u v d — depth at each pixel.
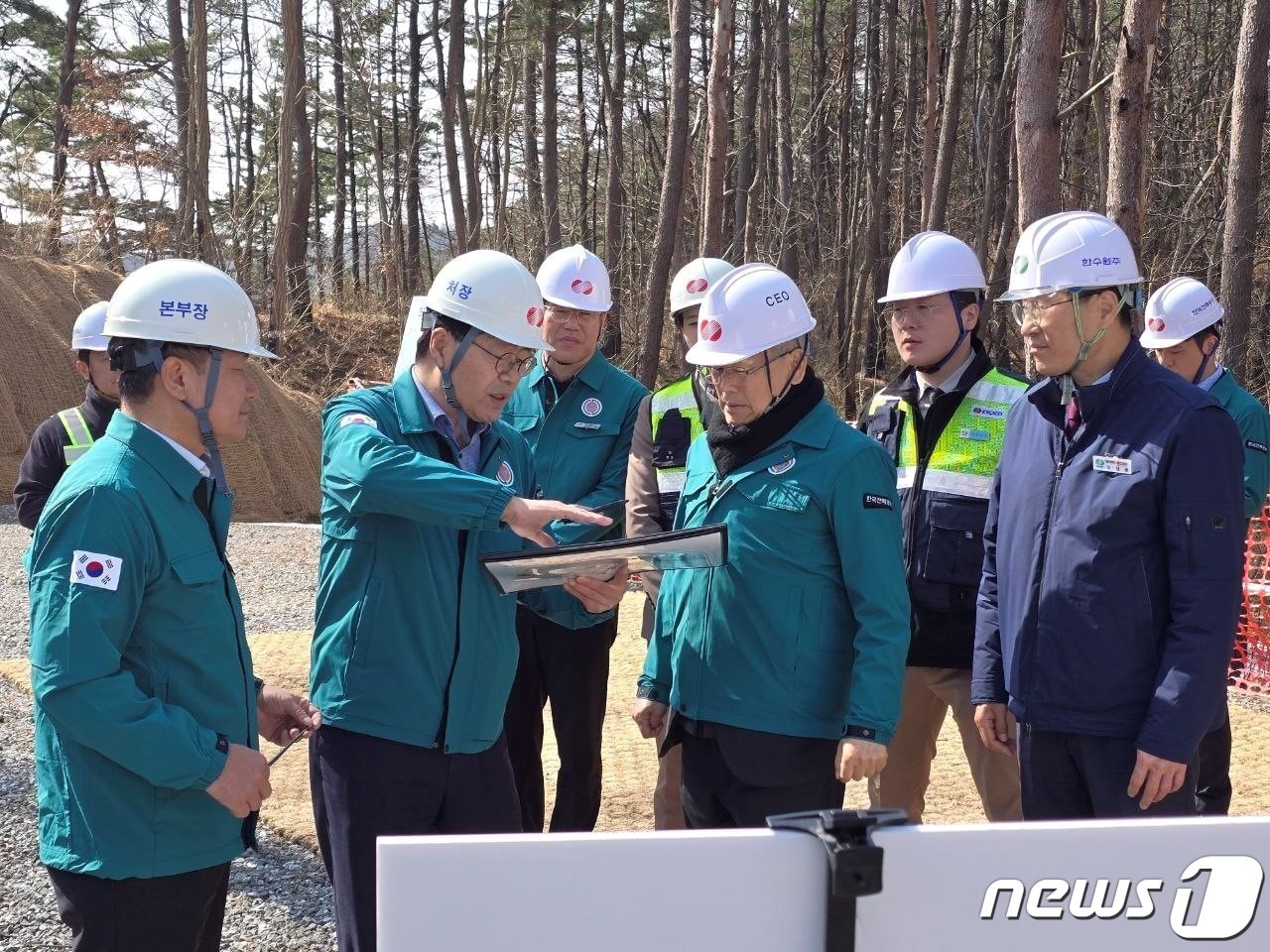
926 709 3.97
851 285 33.22
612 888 1.34
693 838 1.35
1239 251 12.59
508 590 2.80
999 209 32.50
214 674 2.42
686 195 31.81
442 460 3.02
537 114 41.12
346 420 2.91
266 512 15.34
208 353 2.41
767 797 3.02
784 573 2.98
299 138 31.66
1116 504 2.81
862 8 38.25
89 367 4.29
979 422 3.77
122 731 2.20
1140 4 6.29
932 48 23.69
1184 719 2.70
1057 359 2.93
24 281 16.25
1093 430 2.91
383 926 1.33
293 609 9.18
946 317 3.79
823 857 1.35
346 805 2.92
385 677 2.89
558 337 4.41
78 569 2.24
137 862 2.32
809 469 2.97
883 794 4.07
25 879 4.15
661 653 3.38
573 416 4.46
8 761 5.38
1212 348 5.09
